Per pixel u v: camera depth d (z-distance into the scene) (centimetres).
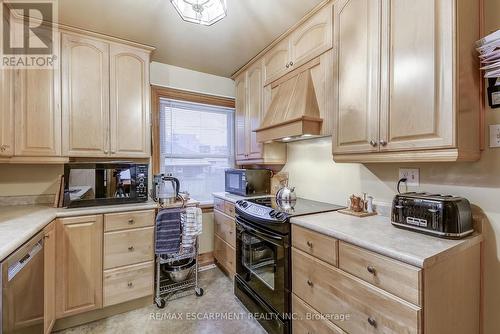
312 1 177
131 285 211
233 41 236
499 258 119
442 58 110
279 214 171
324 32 181
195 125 322
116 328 190
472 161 125
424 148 117
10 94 183
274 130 216
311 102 187
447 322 104
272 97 244
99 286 198
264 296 186
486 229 123
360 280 116
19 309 124
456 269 108
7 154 180
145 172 233
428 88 115
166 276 249
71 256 188
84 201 207
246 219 210
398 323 99
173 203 234
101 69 224
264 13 190
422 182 150
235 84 324
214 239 310
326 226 139
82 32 214
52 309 177
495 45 110
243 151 297
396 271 100
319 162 229
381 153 138
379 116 137
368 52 143
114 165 219
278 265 170
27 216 173
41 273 156
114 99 230
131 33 221
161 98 296
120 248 207
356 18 151
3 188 215
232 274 254
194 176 322
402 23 125
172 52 260
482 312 123
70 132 212
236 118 317
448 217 115
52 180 231
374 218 159
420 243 110
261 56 260
